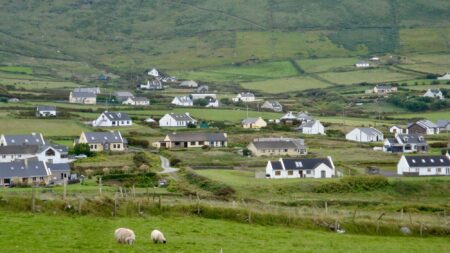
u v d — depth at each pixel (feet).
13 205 278.26
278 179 496.64
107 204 292.40
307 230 290.76
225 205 318.24
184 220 287.69
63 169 515.91
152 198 336.29
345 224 300.61
